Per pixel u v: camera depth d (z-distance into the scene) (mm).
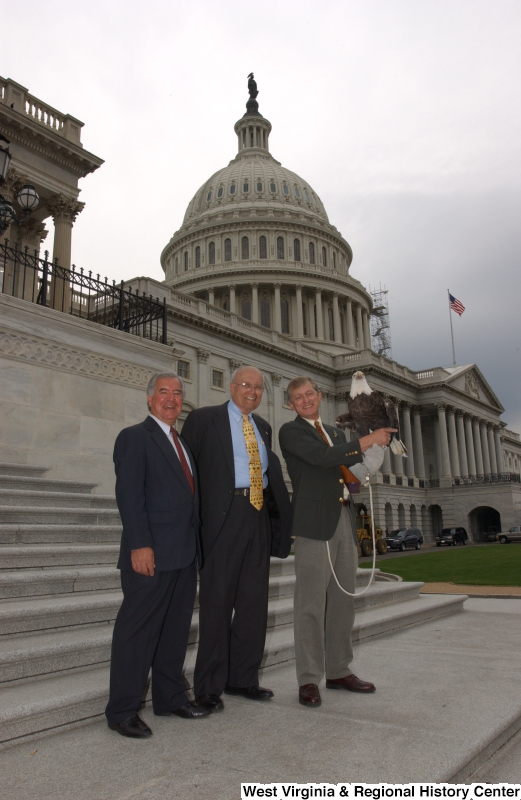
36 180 20047
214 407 4777
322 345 78562
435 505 71000
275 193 89375
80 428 10625
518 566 19328
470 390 80000
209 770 3033
